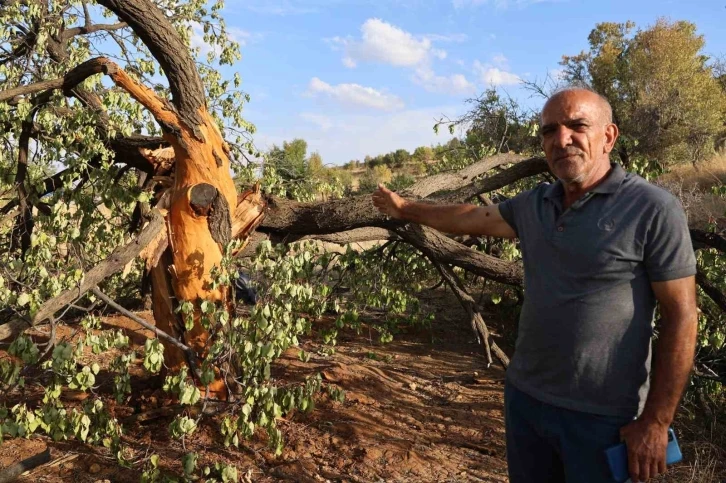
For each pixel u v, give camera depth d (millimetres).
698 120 19688
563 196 2283
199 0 7074
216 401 4336
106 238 5113
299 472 4020
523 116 7887
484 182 5430
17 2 5617
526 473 2385
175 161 4625
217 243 4504
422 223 2830
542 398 2234
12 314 4551
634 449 2035
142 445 4297
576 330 2113
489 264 5238
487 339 5398
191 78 4238
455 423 5113
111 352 6168
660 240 2006
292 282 4211
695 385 4992
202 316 4379
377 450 4371
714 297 4652
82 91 4945
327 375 5801
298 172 7109
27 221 5594
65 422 3643
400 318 7879
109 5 3867
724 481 4180
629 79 24047
